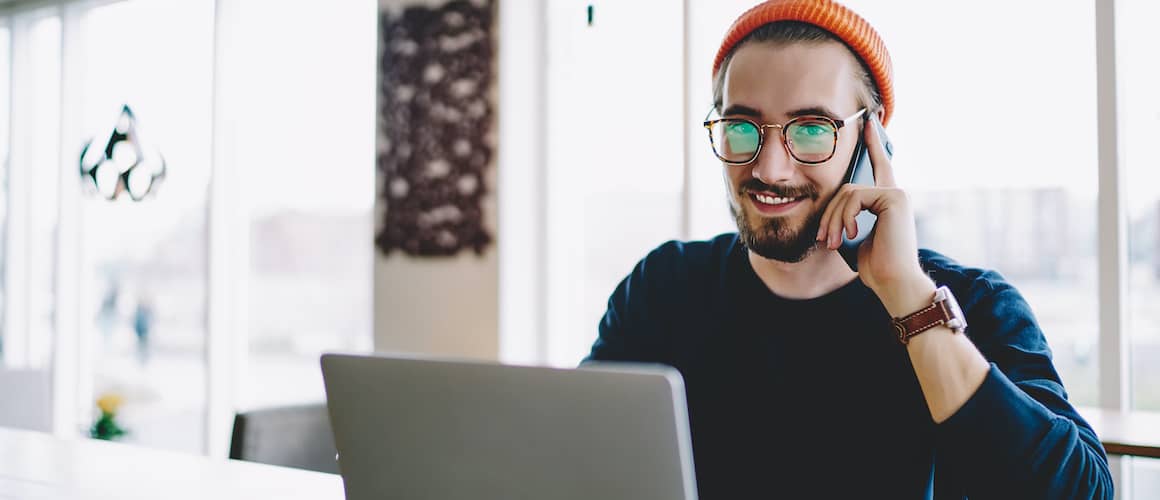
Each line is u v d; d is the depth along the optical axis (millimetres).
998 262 2439
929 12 2490
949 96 2473
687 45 2971
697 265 1590
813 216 1428
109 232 4340
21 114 4562
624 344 1633
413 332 3404
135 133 4199
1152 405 2379
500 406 874
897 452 1356
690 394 1534
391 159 3459
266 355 4027
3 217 4562
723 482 1484
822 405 1417
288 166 3934
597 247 3256
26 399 3055
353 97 3752
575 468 843
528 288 3307
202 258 4102
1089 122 2383
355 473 988
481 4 3250
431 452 925
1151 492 2375
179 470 1694
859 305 1403
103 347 4367
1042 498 1055
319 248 3877
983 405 1063
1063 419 1094
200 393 4148
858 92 1424
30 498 1483
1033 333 1275
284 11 3930
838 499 1392
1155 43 2359
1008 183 2430
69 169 4375
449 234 3324
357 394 966
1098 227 2381
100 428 4273
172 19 4148
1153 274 2377
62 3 4352
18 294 4555
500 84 3219
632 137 3154
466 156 3285
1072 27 2391
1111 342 2365
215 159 3939
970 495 1126
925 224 2508
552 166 3320
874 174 1438
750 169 1459
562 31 3312
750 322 1492
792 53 1433
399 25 3430
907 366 1358
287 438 2020
